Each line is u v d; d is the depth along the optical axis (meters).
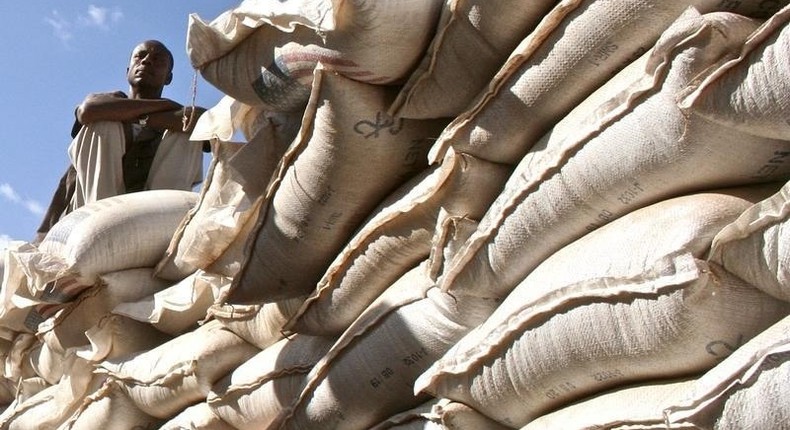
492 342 2.45
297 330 3.28
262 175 3.41
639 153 2.22
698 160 2.14
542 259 2.51
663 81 2.14
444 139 2.67
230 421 3.73
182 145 5.16
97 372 4.44
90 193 5.05
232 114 3.60
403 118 2.88
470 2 2.61
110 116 5.02
